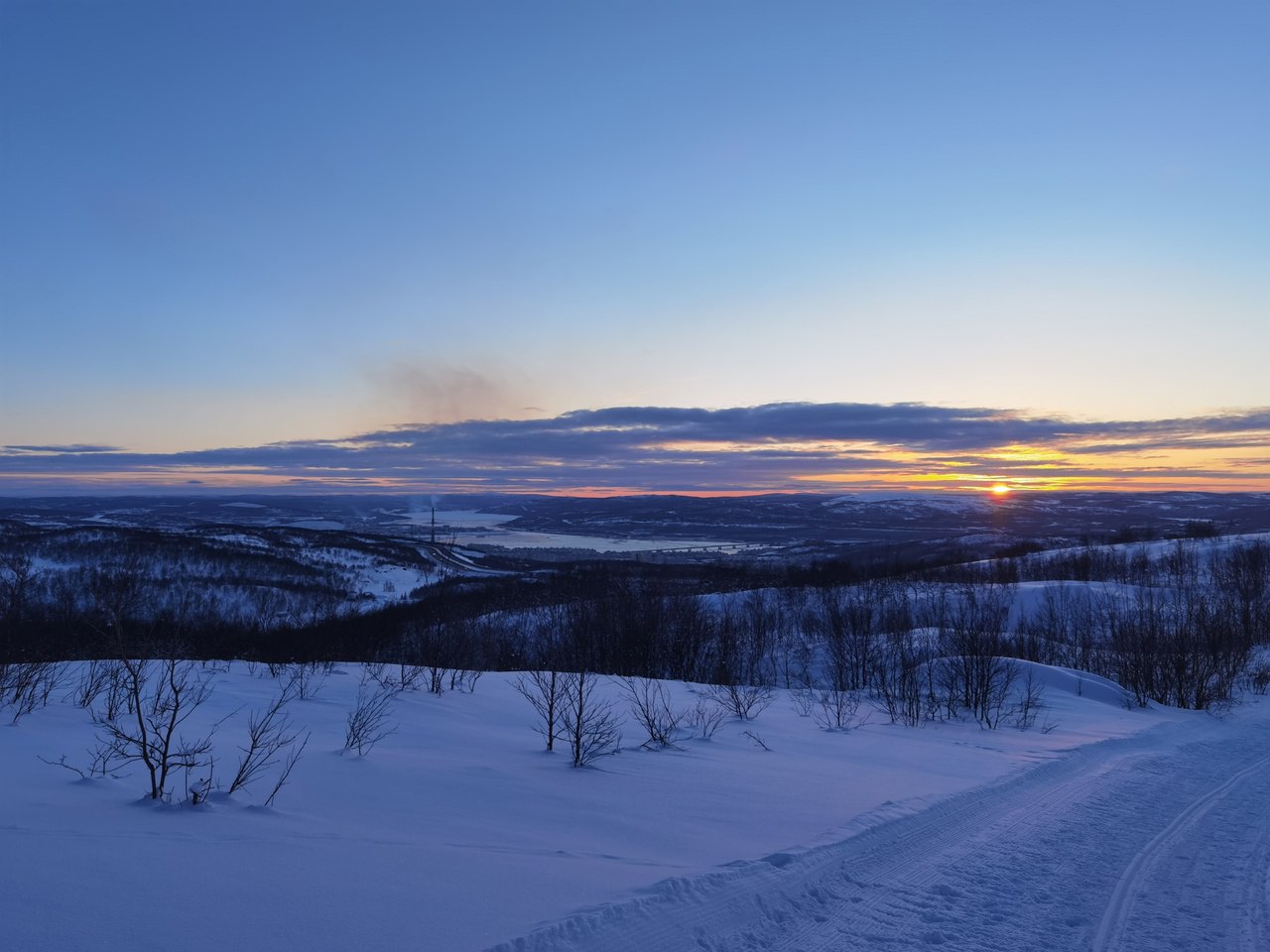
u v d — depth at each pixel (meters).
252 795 5.97
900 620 37.47
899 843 6.18
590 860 5.06
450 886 4.35
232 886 4.02
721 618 36.31
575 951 3.76
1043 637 33.47
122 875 4.00
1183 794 8.73
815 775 8.39
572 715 11.52
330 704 10.94
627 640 26.64
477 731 10.02
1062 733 12.98
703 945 4.12
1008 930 4.74
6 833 4.48
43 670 10.38
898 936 4.53
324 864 4.50
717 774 8.12
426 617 27.69
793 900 4.84
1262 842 6.88
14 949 3.12
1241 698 21.41
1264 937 4.79
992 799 7.86
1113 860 6.21
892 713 13.78
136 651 10.23
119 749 6.74
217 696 10.72
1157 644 22.17
